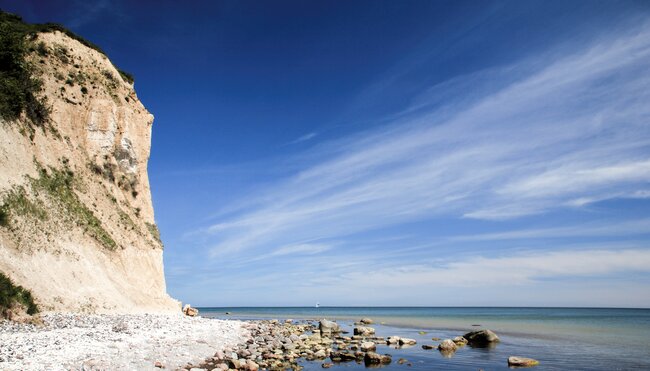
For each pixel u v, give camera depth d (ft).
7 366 47.83
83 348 62.08
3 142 107.96
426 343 120.57
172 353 71.51
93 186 143.64
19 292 82.79
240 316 329.11
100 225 134.92
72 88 153.58
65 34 165.68
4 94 118.01
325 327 152.76
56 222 112.98
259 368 74.64
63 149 137.18
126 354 64.18
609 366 82.58
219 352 77.15
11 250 91.40
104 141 155.53
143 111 182.19
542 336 141.90
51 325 77.87
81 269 112.27
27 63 134.51
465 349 106.52
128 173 164.35
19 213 99.30
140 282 140.56
